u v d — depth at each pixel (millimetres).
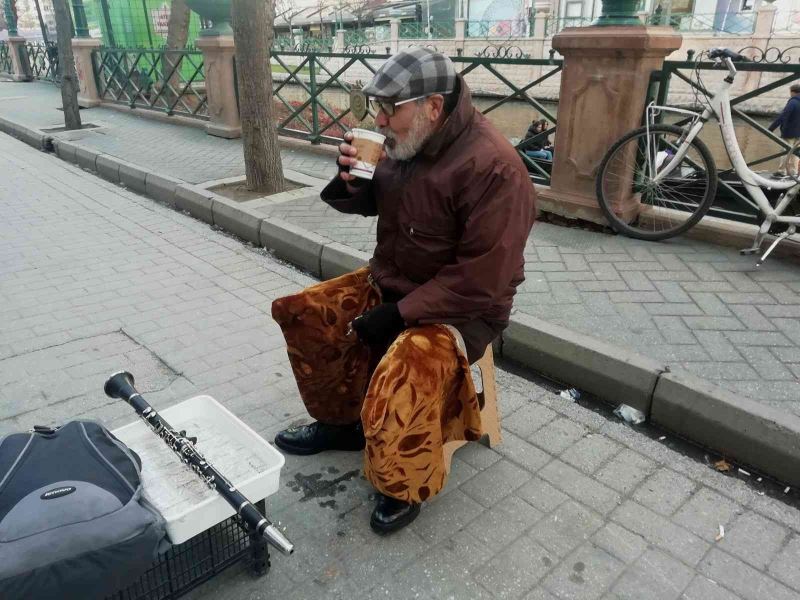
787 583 2141
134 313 4109
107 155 8117
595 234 4980
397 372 2072
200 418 2445
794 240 4438
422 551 2271
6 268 4844
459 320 2162
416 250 2238
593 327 3502
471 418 2283
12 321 3967
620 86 4707
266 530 1784
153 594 1945
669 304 3768
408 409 2078
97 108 12797
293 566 2213
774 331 3447
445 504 2488
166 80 10883
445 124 2080
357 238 4930
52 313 4090
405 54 2049
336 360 2592
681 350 3258
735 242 4602
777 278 4109
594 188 5051
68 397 3158
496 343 3592
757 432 2652
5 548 1545
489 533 2350
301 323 2502
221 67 9016
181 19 13719
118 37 15039
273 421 3012
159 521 1737
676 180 4895
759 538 2328
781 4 20234
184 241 5555
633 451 2811
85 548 1593
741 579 2154
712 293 3906
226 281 4672
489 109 6055
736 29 21000
